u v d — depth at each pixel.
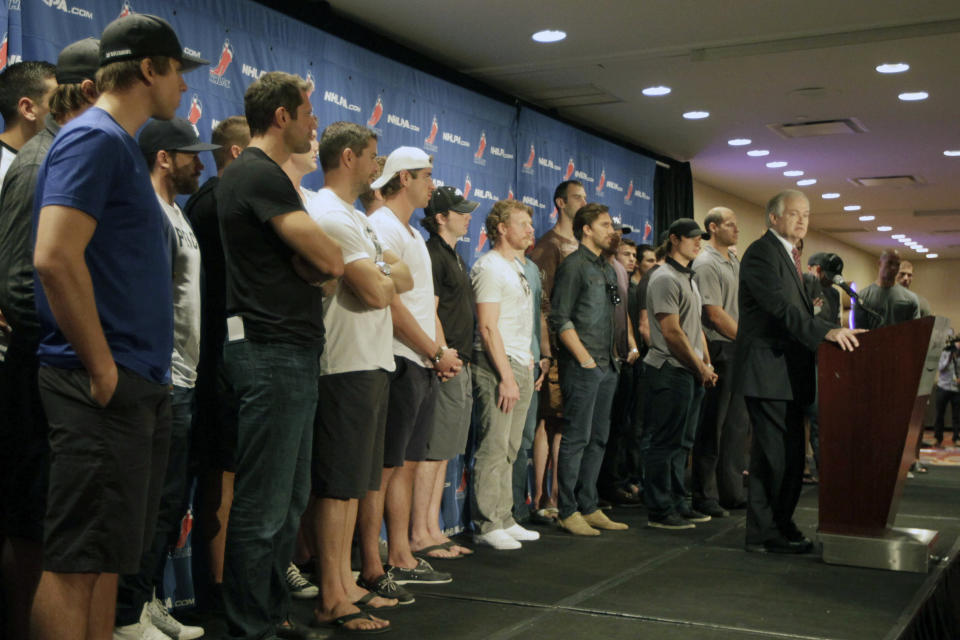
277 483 2.42
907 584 3.51
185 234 2.82
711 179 9.48
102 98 1.94
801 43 5.18
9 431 2.02
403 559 3.53
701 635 2.82
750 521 4.20
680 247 4.75
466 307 4.08
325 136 2.88
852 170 8.89
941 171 8.88
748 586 3.48
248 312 2.41
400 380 3.33
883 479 3.88
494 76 5.88
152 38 1.94
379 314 2.85
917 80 5.88
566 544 4.32
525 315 4.44
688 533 4.63
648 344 5.65
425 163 3.47
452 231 4.10
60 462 1.83
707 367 4.73
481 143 5.49
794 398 4.06
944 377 10.02
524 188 5.93
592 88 6.14
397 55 5.16
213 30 3.71
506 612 3.08
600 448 4.75
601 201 6.86
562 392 4.61
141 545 1.92
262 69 3.95
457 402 4.01
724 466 5.41
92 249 1.85
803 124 7.08
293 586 3.26
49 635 1.84
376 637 2.74
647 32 5.03
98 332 1.79
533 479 5.12
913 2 4.57
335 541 2.83
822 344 3.92
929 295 17.31
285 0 4.35
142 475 1.90
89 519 1.84
